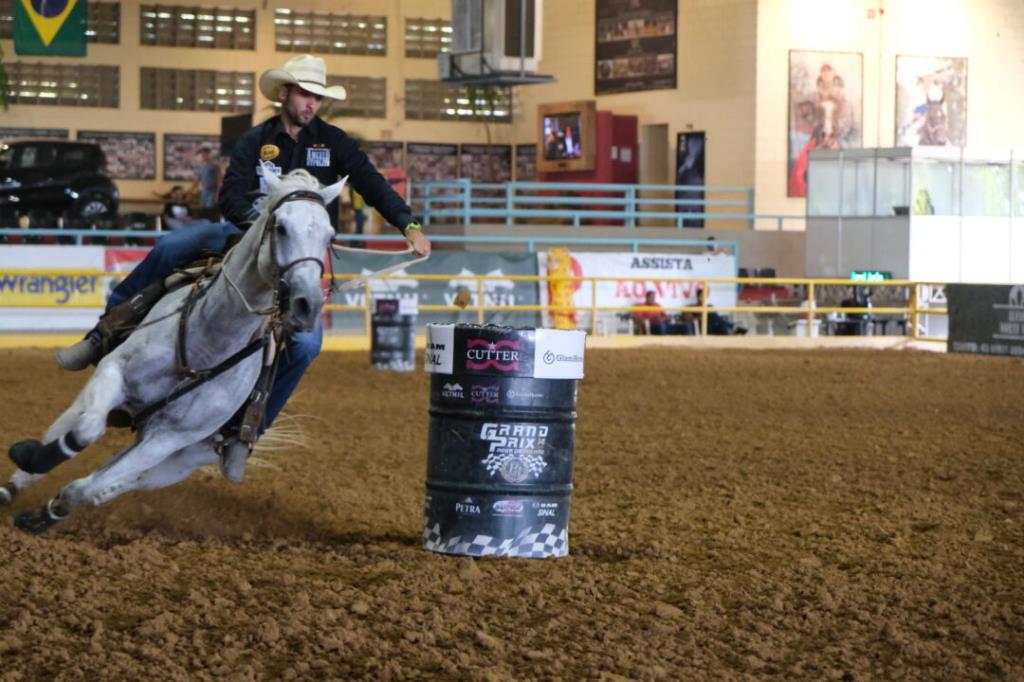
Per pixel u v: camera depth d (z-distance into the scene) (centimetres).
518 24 3638
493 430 758
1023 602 691
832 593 696
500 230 3509
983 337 2634
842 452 1243
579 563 761
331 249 762
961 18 4147
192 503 900
